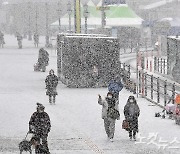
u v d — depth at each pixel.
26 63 99.62
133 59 113.38
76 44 68.19
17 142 37.03
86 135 39.50
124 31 136.75
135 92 62.84
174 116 45.34
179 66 74.50
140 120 45.59
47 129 32.75
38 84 71.25
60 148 35.16
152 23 139.12
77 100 57.25
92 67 68.31
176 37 78.62
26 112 49.75
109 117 37.25
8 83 71.88
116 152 34.00
